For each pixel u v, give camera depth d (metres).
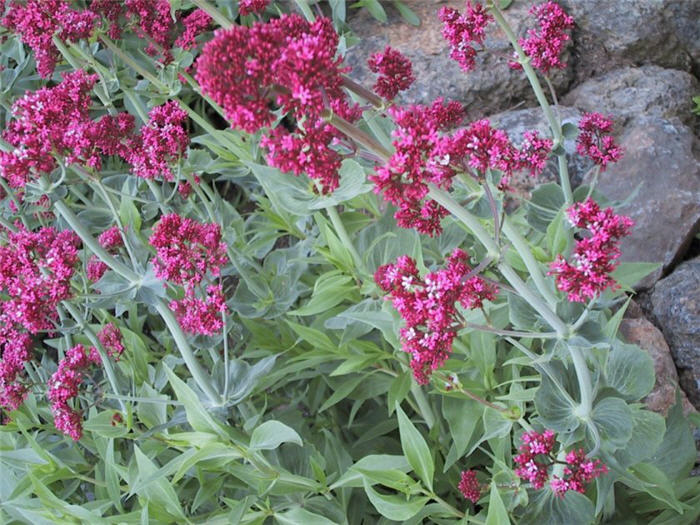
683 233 0.80
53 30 0.70
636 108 0.90
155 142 0.62
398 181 0.41
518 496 0.55
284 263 0.72
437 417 0.66
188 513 0.64
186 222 0.56
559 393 0.50
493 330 0.46
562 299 0.46
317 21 0.41
